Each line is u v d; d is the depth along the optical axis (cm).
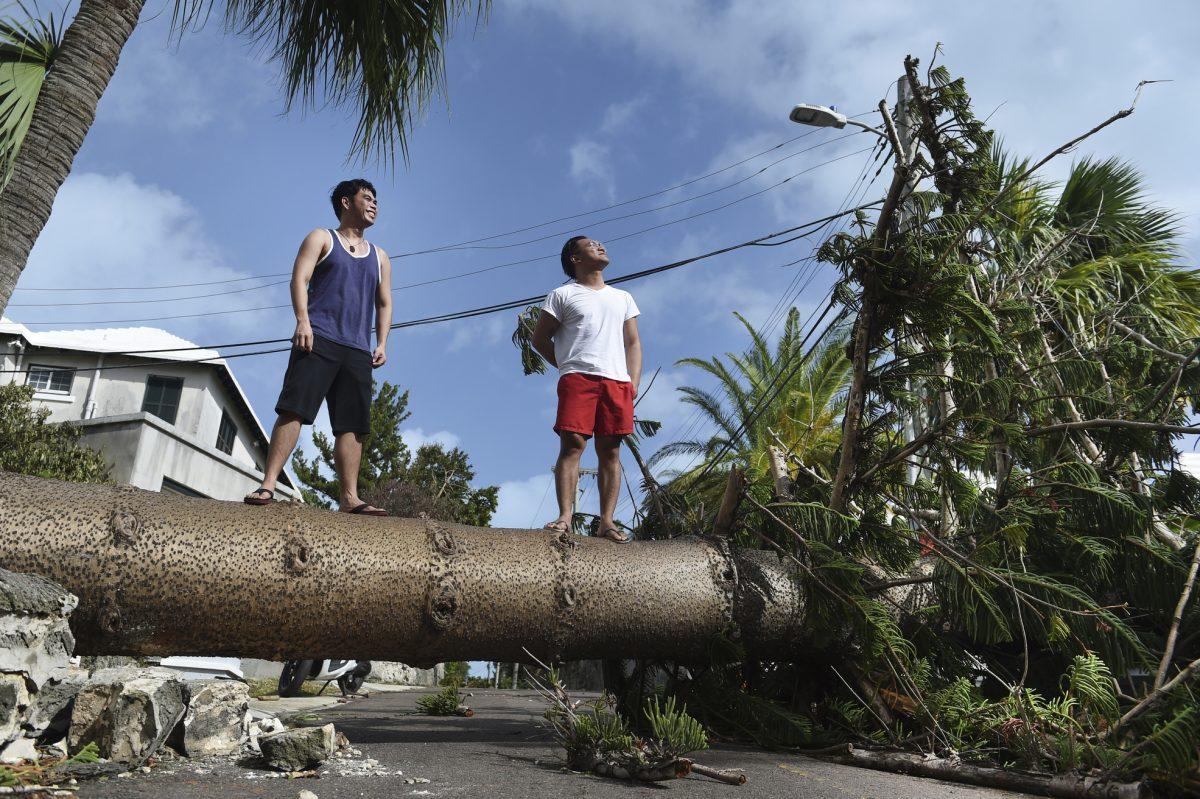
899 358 425
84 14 466
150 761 261
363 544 332
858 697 373
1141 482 438
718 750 365
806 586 380
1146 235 879
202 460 1434
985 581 367
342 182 398
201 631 305
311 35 579
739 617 389
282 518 328
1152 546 368
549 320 419
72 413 1842
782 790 268
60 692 264
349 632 325
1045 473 401
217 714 293
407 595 331
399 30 580
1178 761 260
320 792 233
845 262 413
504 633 351
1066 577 382
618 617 368
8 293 411
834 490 426
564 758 322
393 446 2386
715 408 2100
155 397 1900
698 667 420
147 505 307
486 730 449
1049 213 838
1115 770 272
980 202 434
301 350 355
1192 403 446
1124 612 396
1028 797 279
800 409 1934
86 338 1969
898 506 446
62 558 282
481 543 359
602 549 381
